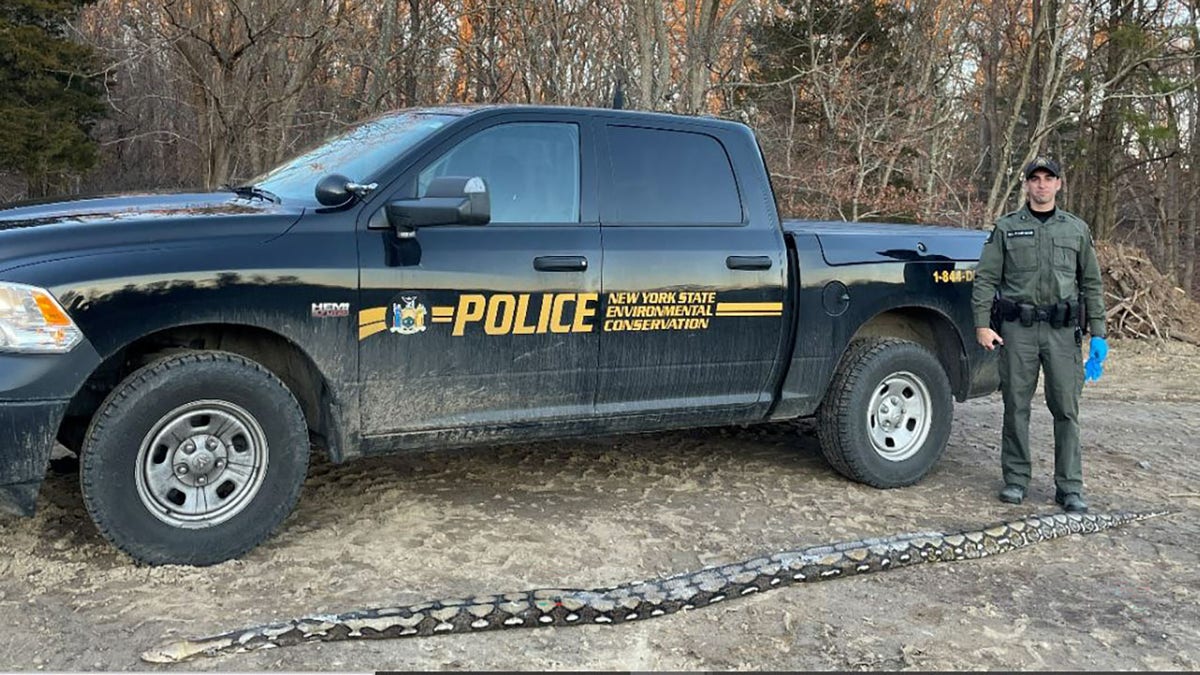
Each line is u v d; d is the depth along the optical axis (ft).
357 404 13.32
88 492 11.73
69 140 75.51
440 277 13.56
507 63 57.52
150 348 13.05
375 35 56.13
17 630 10.73
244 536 12.75
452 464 17.95
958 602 12.73
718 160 16.29
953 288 18.21
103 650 10.38
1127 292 44.19
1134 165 73.87
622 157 15.38
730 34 62.69
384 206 13.43
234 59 41.52
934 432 18.02
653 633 11.47
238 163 45.62
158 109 71.10
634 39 48.67
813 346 16.80
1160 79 61.67
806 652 11.12
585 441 20.07
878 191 49.19
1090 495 17.94
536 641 11.10
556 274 14.34
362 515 14.96
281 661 10.32
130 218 12.37
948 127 59.62
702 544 14.39
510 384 14.30
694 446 20.18
